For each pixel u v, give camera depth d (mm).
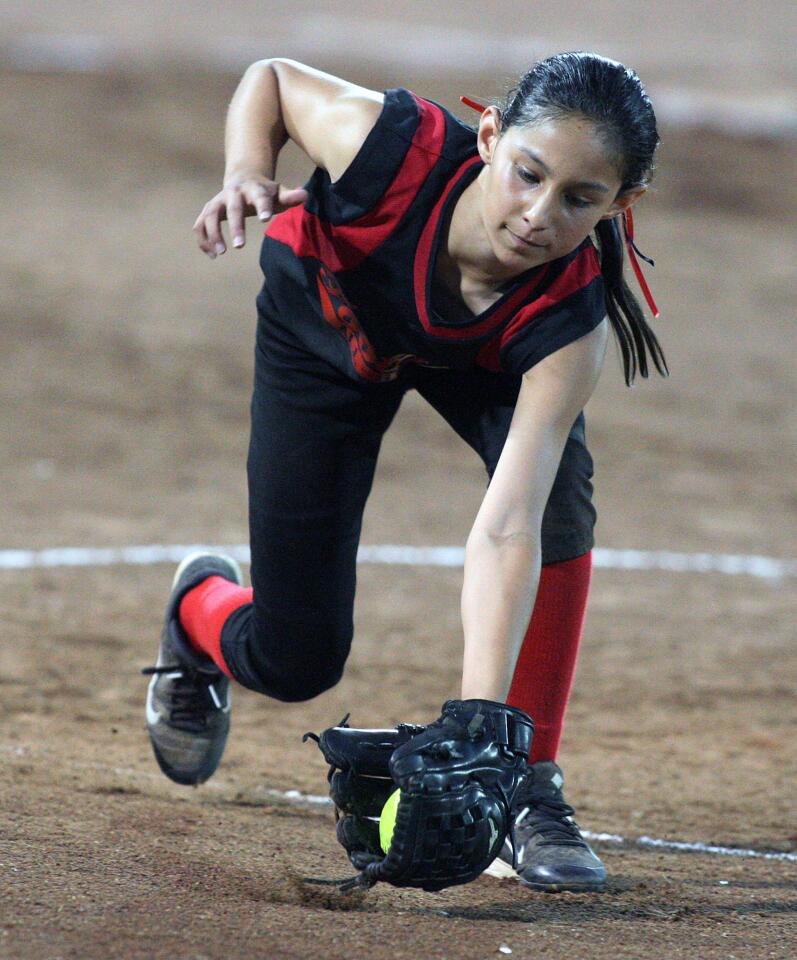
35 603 21953
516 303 9758
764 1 103562
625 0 102000
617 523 29938
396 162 9828
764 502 32375
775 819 14484
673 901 10867
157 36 75438
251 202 9867
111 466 30734
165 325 40094
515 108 9023
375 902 10117
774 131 66812
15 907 9156
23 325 38688
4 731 15758
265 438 11594
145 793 13336
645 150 8953
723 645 22547
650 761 16750
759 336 45562
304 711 18219
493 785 8523
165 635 13461
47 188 49750
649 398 39656
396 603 23641
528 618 9133
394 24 87875
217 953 8547
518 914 10133
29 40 70438
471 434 11164
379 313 10344
